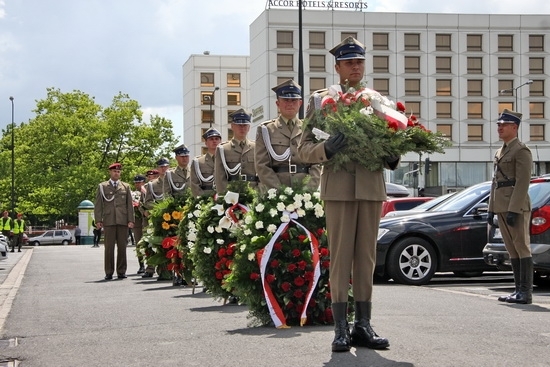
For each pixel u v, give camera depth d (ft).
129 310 30.71
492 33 221.87
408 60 219.61
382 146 18.67
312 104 19.62
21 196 216.54
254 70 227.81
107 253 53.01
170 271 46.96
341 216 19.56
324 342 20.76
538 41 223.51
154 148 214.07
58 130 210.38
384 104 19.38
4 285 48.67
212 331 23.79
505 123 31.37
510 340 20.54
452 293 34.58
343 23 217.15
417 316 25.67
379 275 42.04
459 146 220.43
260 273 24.45
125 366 18.93
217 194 32.76
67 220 253.65
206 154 40.37
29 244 224.33
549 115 224.33
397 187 78.18
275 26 216.13
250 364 18.25
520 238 30.63
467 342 20.24
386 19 218.38
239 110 33.88
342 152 18.86
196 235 31.71
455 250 41.24
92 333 24.66
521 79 223.10
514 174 31.14
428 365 17.39
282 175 26.94
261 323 24.91
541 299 32.50
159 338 22.88
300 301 24.26
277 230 24.40
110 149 213.66
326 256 24.44
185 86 305.12
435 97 220.23
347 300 20.43
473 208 42.04
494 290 36.63
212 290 31.45
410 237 41.16
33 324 27.61
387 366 17.35
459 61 221.05
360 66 20.02
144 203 58.49
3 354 21.56
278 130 27.12
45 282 50.55
